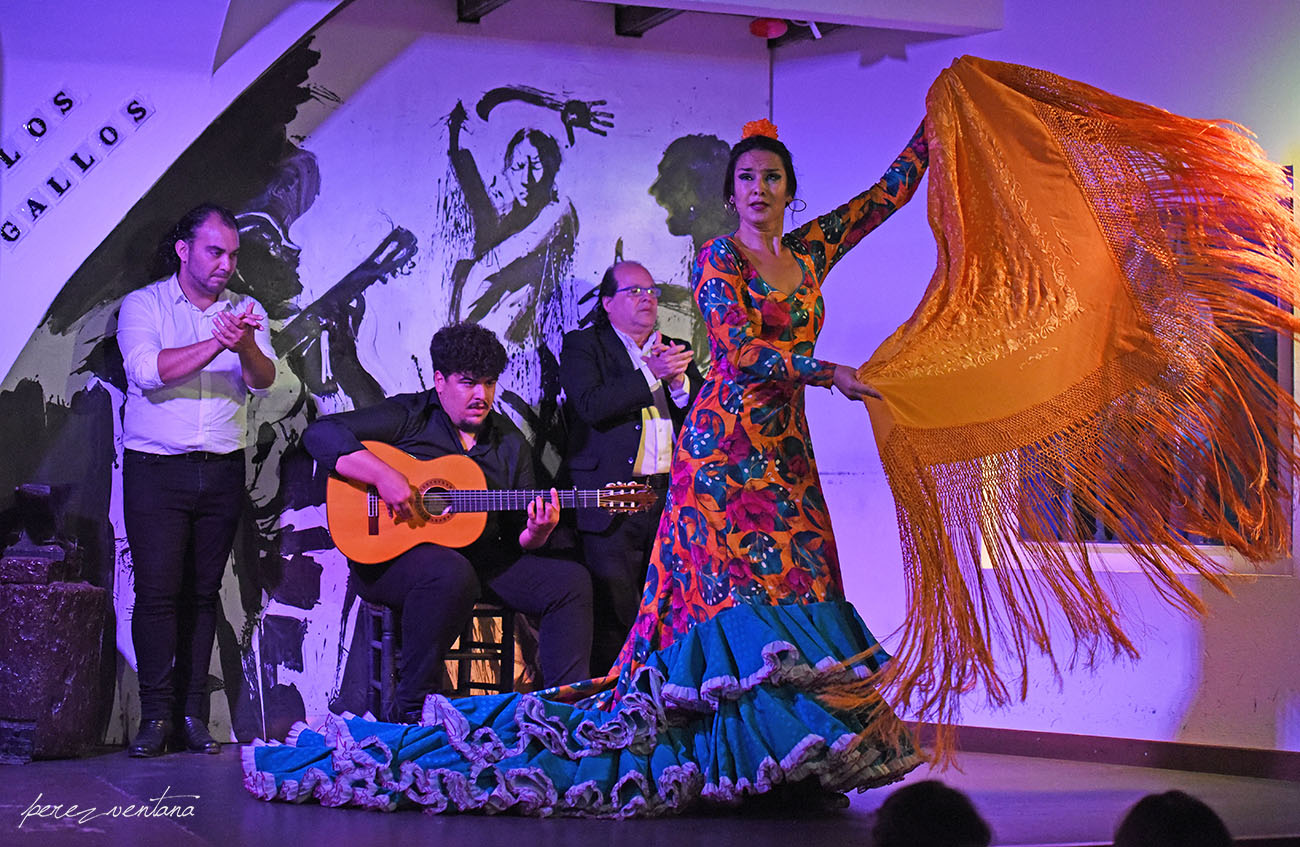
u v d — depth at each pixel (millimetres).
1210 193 3455
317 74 5422
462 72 5605
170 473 4832
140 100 5090
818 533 3615
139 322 4918
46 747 4586
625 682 3635
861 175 5660
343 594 5395
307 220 5410
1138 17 4949
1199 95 4762
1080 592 3250
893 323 5520
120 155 5078
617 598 5023
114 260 5152
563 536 5117
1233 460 3318
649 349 5113
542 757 3545
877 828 2373
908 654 3209
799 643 3439
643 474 5117
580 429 5227
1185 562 3348
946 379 3281
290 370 5371
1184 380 3314
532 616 4863
